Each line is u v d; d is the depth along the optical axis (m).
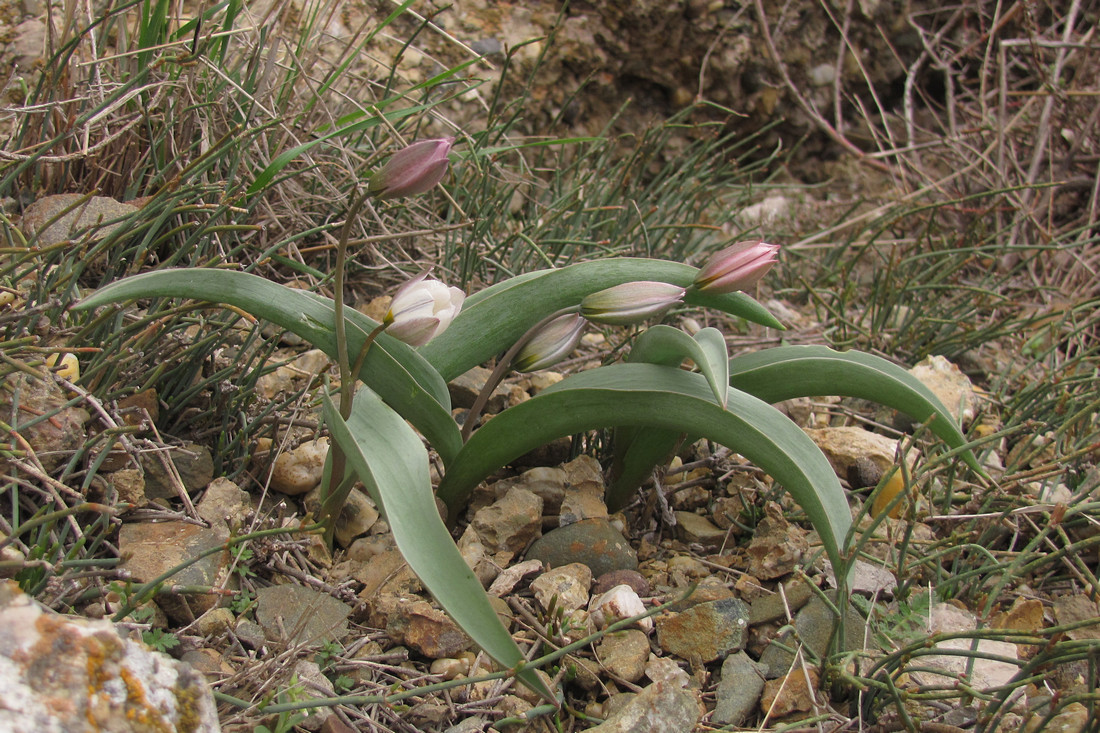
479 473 0.58
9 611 0.45
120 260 0.61
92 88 0.65
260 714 0.49
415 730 0.52
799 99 1.14
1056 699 0.50
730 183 1.15
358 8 0.91
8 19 0.75
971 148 1.08
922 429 0.56
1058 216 1.16
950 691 0.53
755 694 0.55
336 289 0.52
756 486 0.65
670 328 0.55
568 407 0.56
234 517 0.57
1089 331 0.90
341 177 0.76
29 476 0.53
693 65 1.16
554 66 1.05
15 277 0.57
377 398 0.53
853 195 1.27
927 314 0.87
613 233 0.86
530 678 0.49
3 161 0.60
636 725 0.52
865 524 0.64
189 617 0.53
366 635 0.55
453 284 0.76
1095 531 0.63
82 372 0.58
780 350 0.59
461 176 0.80
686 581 0.60
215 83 0.71
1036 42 1.05
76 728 0.44
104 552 0.54
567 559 0.60
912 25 1.24
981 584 0.60
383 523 0.61
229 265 0.60
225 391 0.61
